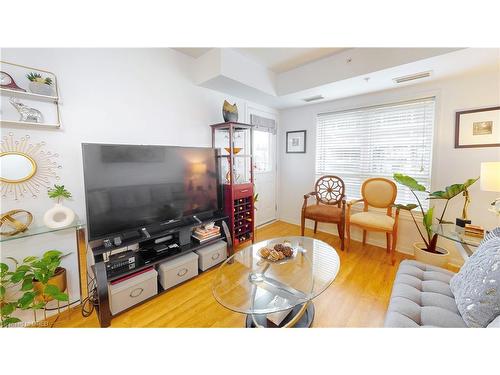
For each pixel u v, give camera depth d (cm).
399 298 123
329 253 182
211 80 240
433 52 181
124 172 173
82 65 170
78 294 179
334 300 179
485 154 215
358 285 200
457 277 123
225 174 291
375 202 271
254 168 347
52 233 165
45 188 158
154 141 219
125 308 164
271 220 393
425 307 114
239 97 302
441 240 246
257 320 144
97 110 179
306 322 150
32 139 152
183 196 214
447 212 239
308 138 354
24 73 146
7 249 148
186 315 163
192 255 211
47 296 150
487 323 95
